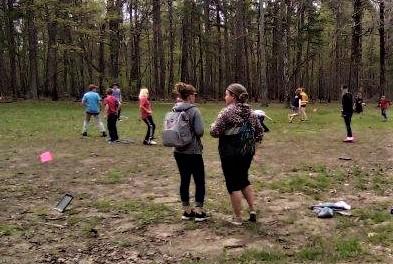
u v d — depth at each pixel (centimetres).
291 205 783
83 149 1403
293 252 570
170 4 5200
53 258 564
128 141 1558
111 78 4062
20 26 5056
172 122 685
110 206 778
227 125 656
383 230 644
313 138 1684
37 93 4644
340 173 1045
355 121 2398
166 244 607
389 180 980
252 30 5656
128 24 4244
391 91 7075
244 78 5728
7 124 2088
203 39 5450
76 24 3709
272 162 1193
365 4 3903
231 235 637
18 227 674
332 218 708
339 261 541
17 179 991
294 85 5231
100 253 579
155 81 5272
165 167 1123
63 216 730
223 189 898
